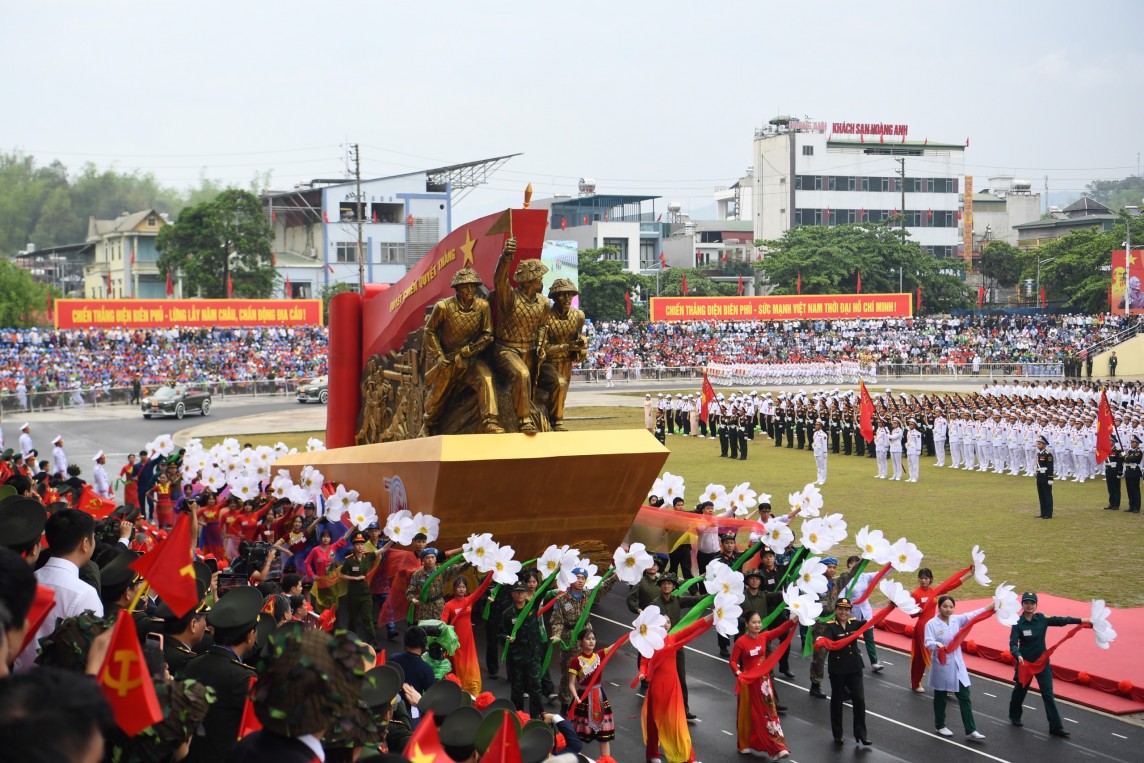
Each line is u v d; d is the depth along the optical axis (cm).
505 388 2033
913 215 12738
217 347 7931
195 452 2769
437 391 2048
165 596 770
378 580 1953
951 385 8006
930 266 10712
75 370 7062
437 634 1420
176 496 2734
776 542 1792
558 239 12612
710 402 5594
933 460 4659
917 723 1550
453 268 2159
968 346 9144
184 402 6062
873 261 10406
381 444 2245
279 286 9888
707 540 2128
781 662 1822
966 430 4303
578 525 2061
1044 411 4431
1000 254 11988
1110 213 13825
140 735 606
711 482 3856
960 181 12925
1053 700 1502
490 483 1909
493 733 727
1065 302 10712
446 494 1897
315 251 10306
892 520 3031
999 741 1472
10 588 530
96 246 11619
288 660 511
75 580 819
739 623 1777
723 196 15550
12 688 388
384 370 2497
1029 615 1527
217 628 789
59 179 14450
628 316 10025
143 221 10669
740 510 2144
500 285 1978
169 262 9138
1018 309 10338
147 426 5584
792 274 10331
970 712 1482
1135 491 3128
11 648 532
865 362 8625
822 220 12569
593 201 12794
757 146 12900
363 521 1898
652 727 1385
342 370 2738
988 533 2812
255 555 1723
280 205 10712
